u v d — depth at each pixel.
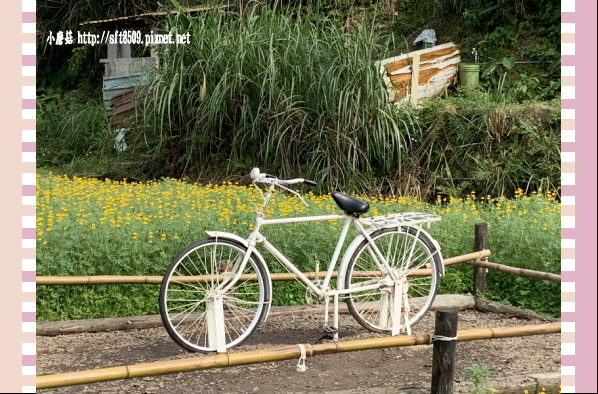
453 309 3.96
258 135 9.79
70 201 7.24
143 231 6.19
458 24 13.36
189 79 10.12
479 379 4.00
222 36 10.63
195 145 10.19
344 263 5.10
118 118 12.57
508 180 9.53
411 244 5.82
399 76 10.78
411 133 10.06
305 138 9.60
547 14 12.46
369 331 5.40
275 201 8.02
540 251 6.56
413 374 4.57
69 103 15.20
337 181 9.24
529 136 9.71
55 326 5.41
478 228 6.52
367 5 14.11
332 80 9.41
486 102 10.37
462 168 9.91
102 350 5.08
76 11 16.27
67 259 5.83
